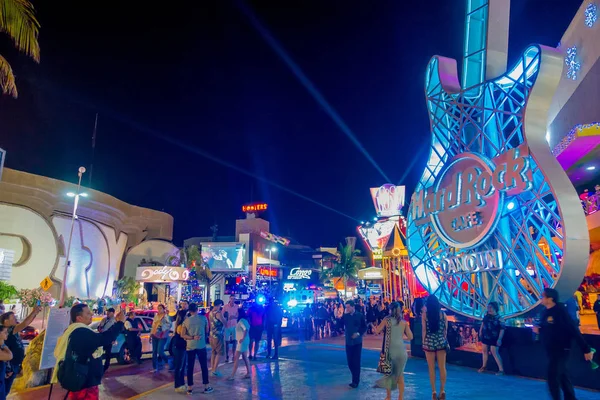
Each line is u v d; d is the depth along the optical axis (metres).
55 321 8.02
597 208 16.42
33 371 9.91
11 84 13.17
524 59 10.60
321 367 11.65
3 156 13.35
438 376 9.95
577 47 17.11
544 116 10.18
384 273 22.95
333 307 23.47
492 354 10.30
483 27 13.31
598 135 14.23
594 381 8.15
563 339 6.06
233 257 45.41
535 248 10.00
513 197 10.58
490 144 11.38
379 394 8.33
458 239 11.91
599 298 13.79
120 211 45.97
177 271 39.22
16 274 33.78
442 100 13.19
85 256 40.31
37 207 35.88
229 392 8.87
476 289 11.68
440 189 12.80
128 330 13.79
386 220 34.94
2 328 5.73
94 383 5.18
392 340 7.37
